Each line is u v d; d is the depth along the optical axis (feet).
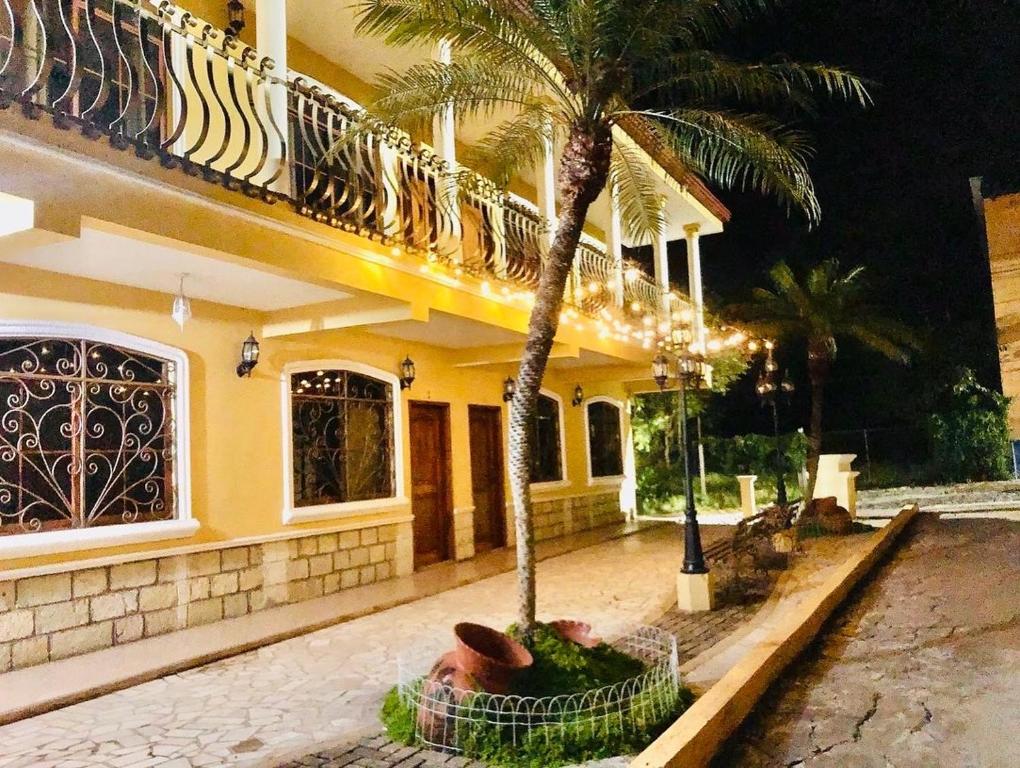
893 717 16.26
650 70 20.66
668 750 12.74
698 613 26.13
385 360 33.45
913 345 53.57
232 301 25.75
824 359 52.16
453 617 25.91
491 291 30.91
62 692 17.72
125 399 23.30
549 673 15.74
